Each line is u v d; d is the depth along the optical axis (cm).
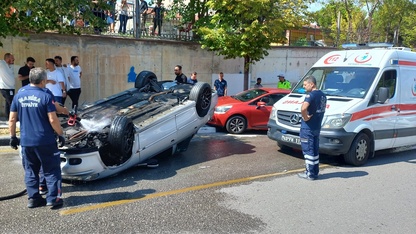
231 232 425
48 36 1109
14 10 883
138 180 602
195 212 479
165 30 1422
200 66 1476
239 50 1278
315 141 629
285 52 1786
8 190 534
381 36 2750
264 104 1047
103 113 663
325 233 432
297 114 733
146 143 623
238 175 643
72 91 1059
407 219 479
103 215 461
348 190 584
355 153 723
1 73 952
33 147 452
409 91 824
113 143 558
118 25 1295
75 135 572
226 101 1074
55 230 415
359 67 793
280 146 848
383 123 766
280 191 569
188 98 737
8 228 417
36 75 458
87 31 1130
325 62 862
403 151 905
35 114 450
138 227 430
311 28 2222
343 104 723
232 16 1264
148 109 679
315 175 632
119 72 1262
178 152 773
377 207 516
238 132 1039
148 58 1321
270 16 1255
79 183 579
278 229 438
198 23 1403
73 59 1059
